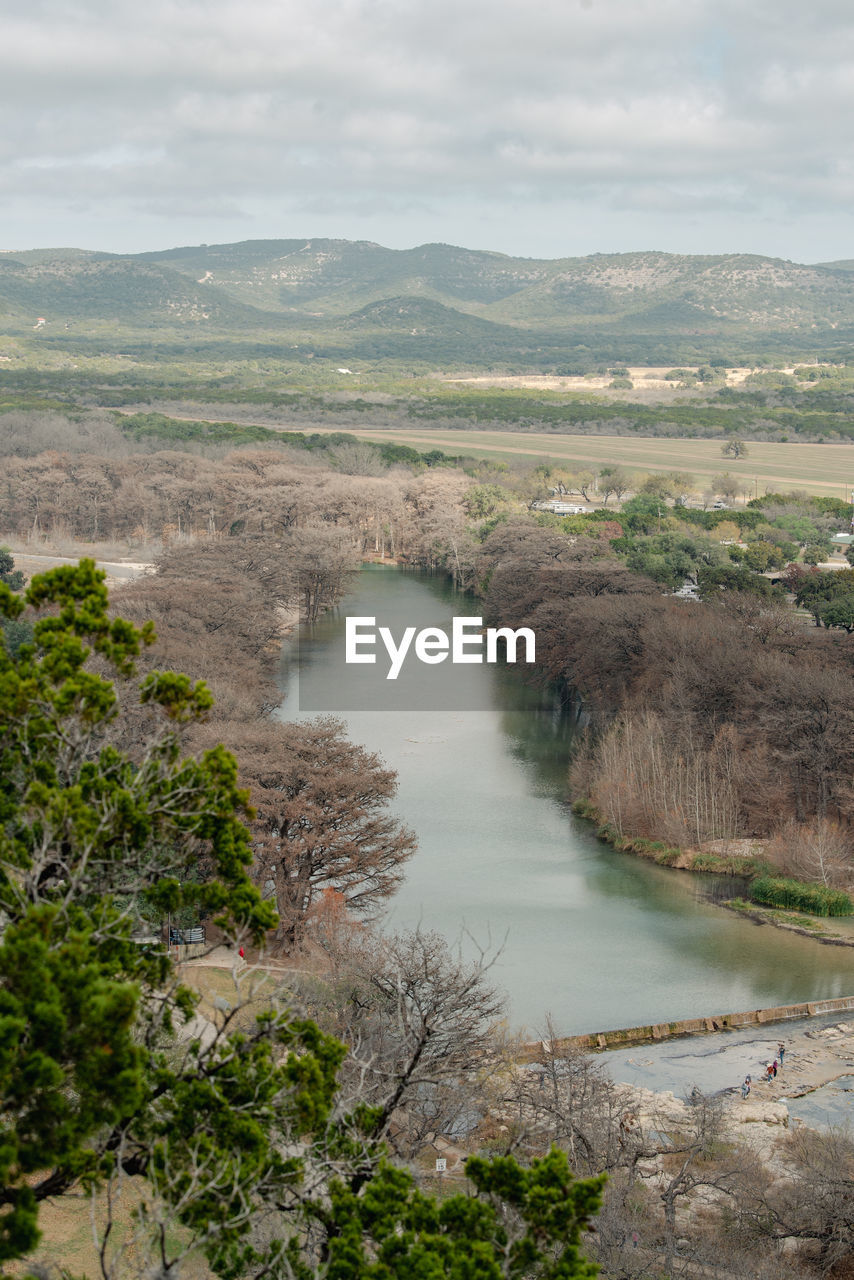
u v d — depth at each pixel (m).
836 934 106.50
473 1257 28.34
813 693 132.50
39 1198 28.09
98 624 35.16
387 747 156.25
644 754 135.50
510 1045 70.31
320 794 94.69
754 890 114.69
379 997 60.25
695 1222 56.88
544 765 150.88
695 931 105.06
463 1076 57.28
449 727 167.00
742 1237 55.03
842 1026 89.06
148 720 78.62
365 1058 51.62
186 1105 31.20
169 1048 39.09
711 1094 75.12
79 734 35.00
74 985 26.91
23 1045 26.20
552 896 111.00
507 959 95.88
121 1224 43.97
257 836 91.62
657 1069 79.81
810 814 129.88
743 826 129.12
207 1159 28.95
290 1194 33.56
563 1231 30.03
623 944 101.06
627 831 127.69
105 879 33.56
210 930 86.88
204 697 36.84
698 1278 50.44
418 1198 31.08
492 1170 31.41
